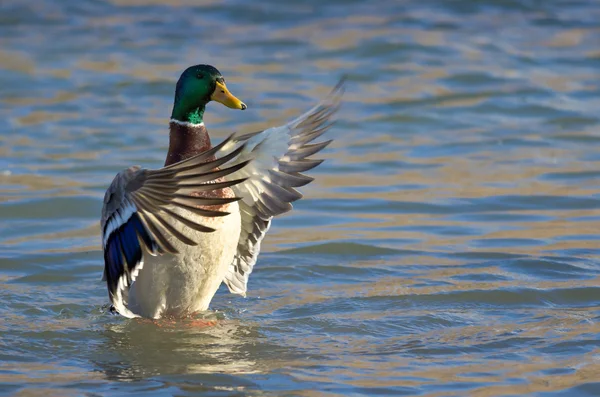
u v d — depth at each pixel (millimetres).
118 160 15852
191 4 27406
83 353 8469
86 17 26406
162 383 7691
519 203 13648
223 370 7988
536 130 17750
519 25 25016
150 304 9055
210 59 22562
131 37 24562
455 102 19469
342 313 9586
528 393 7371
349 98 19797
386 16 25875
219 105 19297
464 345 8562
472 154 16328
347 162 15844
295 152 9086
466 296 10016
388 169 15484
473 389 7469
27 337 8867
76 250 11734
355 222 12891
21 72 21516
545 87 20266
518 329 8984
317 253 11656
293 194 9133
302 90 20219
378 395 7363
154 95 20125
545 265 10984
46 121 18172
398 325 9180
